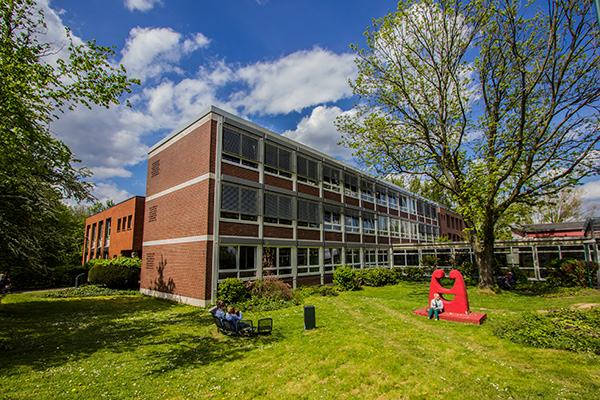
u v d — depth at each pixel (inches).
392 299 605.9
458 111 660.1
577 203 1641.2
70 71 364.2
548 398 191.9
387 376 231.6
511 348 283.0
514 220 694.5
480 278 647.1
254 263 632.4
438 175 722.8
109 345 323.9
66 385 222.5
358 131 682.8
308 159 805.2
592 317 296.2
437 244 1027.9
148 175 776.3
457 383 216.2
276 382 228.1
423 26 624.4
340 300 593.3
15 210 472.7
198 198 583.5
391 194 1214.3
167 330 385.4
